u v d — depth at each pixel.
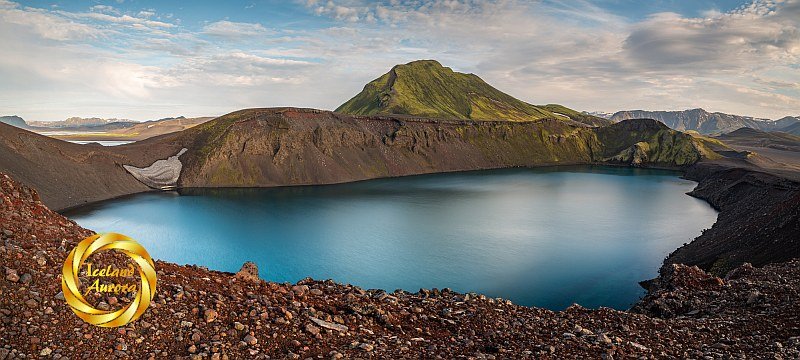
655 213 130.75
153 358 12.16
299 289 19.12
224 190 182.88
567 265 78.88
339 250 88.75
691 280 36.34
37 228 15.55
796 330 21.36
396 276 73.12
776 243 60.62
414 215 127.00
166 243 93.75
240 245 92.38
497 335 18.64
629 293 65.38
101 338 12.12
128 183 174.50
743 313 25.95
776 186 109.31
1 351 10.70
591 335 19.23
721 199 144.38
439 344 16.83
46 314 12.10
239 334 14.16
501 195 168.75
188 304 14.77
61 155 158.88
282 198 160.50
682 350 18.83
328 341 15.18
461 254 86.00
